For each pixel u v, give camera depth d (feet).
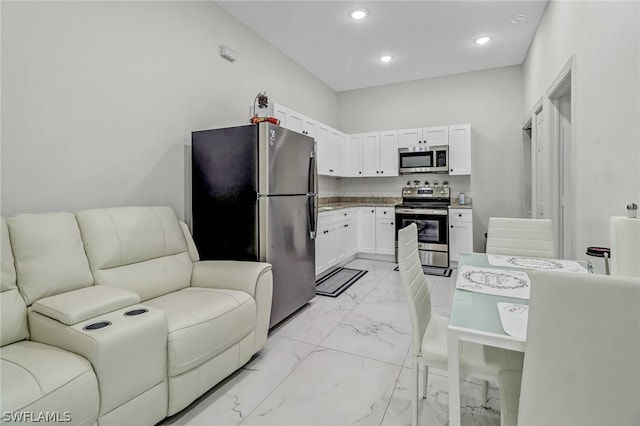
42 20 6.11
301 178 9.76
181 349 5.10
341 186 19.25
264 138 8.15
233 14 10.75
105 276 6.03
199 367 5.51
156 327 4.83
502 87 15.46
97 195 7.09
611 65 5.78
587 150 6.89
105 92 7.20
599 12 6.26
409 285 4.84
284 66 13.79
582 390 2.59
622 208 5.45
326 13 10.69
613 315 2.41
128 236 6.57
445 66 15.28
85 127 6.84
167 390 5.08
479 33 12.05
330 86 18.08
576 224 7.45
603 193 6.16
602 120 6.17
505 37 12.36
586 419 2.60
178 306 5.97
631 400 2.45
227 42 10.59
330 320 9.24
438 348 4.75
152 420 4.81
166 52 8.59
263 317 7.27
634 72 5.01
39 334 4.73
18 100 5.82
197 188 8.95
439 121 16.76
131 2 7.72
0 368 3.81
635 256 3.56
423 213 15.34
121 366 4.35
